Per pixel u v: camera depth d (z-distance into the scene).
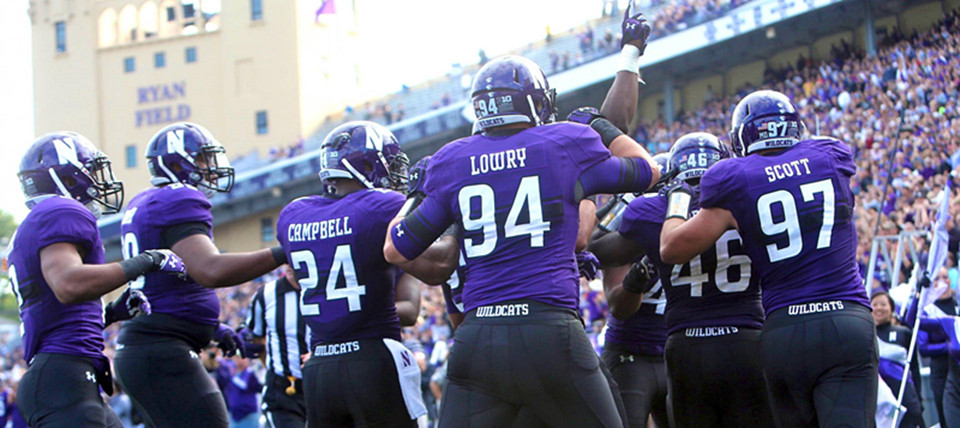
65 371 10.02
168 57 95.81
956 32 45.81
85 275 9.73
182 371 11.55
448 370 8.58
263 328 15.06
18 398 10.16
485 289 8.38
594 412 8.18
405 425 10.08
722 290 10.62
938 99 40.19
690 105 66.94
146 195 11.57
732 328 10.57
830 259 9.23
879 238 25.19
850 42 58.22
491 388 8.23
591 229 9.30
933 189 31.73
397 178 10.98
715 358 10.55
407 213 9.09
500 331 8.17
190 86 95.12
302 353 14.62
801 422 9.32
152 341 11.49
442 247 9.39
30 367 10.17
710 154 11.05
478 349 8.23
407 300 11.28
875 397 8.95
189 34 95.25
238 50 93.50
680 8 60.16
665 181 11.35
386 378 9.98
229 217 85.19
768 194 9.35
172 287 11.59
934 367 17.86
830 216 9.30
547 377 8.07
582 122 9.52
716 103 60.41
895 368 17.52
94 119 97.25
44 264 9.90
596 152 8.68
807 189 9.34
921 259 20.33
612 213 12.48
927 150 35.91
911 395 17.42
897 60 46.62
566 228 8.46
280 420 14.64
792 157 9.54
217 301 12.15
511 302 8.23
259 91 92.81
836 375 8.93
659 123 63.69
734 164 9.56
